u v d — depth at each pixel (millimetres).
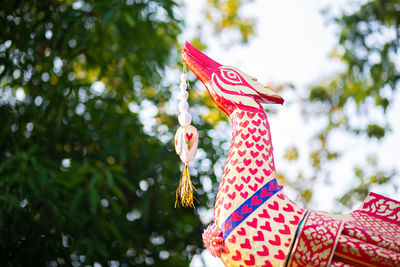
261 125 1850
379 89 5418
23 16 4531
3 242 3846
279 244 1660
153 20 4973
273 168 1806
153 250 4906
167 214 4844
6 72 4438
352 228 1668
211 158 4816
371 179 5531
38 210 4137
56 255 4219
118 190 4141
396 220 1736
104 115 4762
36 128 4320
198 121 4996
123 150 4613
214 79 1914
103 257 4395
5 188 3928
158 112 5164
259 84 1943
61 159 4586
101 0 4590
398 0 5262
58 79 4559
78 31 4633
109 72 4809
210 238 1729
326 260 1604
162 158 4746
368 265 1612
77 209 4391
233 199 1734
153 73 4992
